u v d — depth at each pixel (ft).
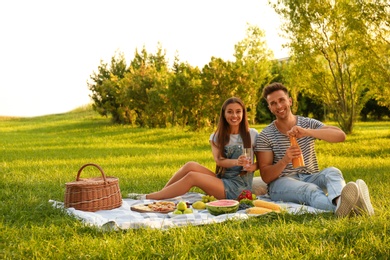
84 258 12.69
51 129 113.09
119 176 32.40
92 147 64.64
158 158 47.29
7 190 25.75
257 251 12.58
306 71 81.20
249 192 21.15
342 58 78.95
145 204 20.49
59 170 35.99
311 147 21.99
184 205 19.04
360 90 82.58
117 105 118.83
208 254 12.69
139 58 137.69
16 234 15.42
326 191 20.72
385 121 146.00
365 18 62.59
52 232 15.60
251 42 118.73
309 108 150.82
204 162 42.98
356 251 12.61
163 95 98.07
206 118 85.87
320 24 76.64
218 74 79.20
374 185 25.50
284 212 17.93
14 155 51.60
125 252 13.05
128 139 78.13
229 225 15.85
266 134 22.17
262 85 143.23
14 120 186.50
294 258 12.12
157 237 14.49
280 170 21.13
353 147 56.54
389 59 65.77
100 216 18.34
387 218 16.28
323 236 13.89
